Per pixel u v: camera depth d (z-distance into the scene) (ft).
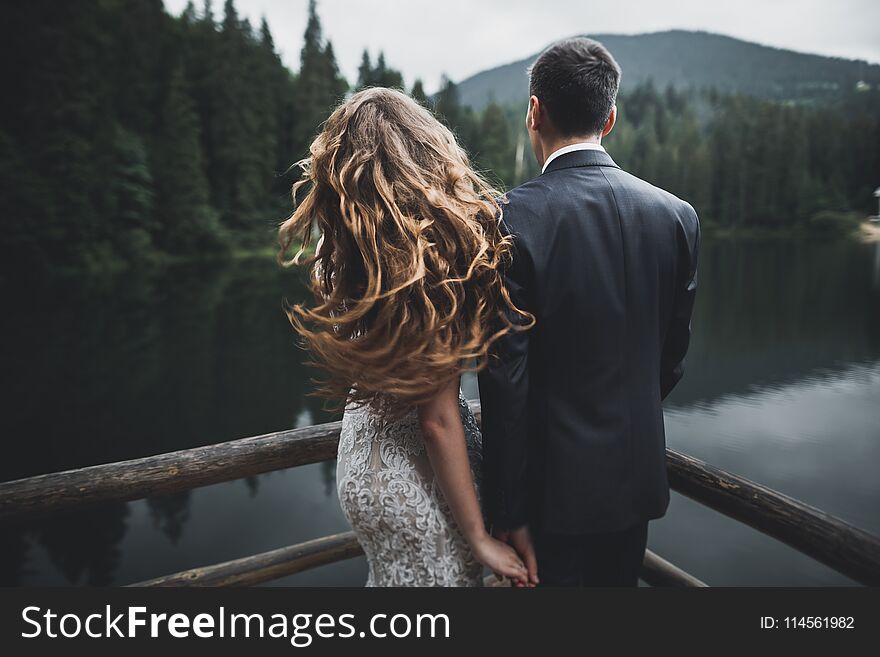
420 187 2.93
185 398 36.11
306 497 21.17
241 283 95.30
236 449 4.52
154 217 123.03
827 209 256.11
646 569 5.53
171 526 19.01
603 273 3.12
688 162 257.34
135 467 4.24
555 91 3.33
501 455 3.15
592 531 3.23
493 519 3.32
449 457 3.04
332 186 3.02
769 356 50.44
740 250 175.42
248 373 42.24
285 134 168.14
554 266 3.12
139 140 121.39
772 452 27.14
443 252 2.93
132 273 102.42
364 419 3.42
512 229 3.16
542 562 3.55
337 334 3.05
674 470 4.27
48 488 4.01
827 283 97.86
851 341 55.26
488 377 3.10
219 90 147.02
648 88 474.90
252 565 5.24
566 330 3.15
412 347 2.84
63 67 103.45
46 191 93.50
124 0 145.69
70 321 60.49
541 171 3.62
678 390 40.27
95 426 30.86
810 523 3.46
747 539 18.10
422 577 3.30
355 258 3.07
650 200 3.28
